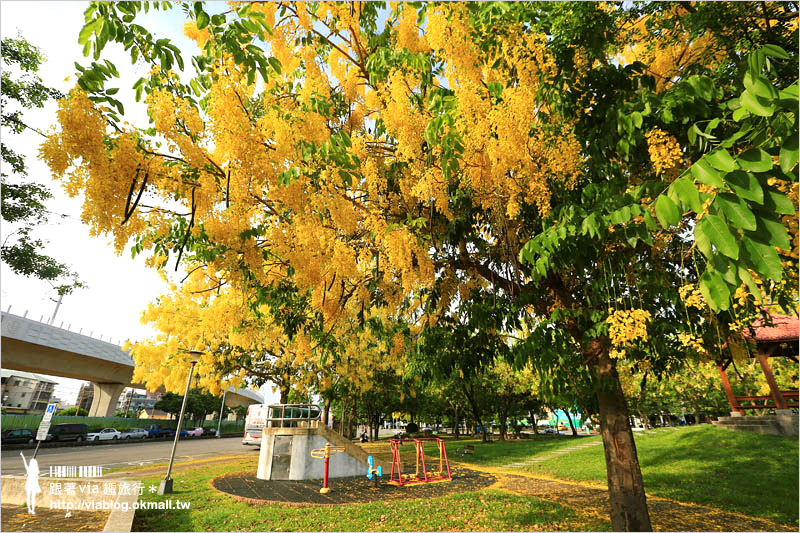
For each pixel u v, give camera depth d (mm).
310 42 3275
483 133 2535
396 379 14633
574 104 2572
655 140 2260
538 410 28484
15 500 6086
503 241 3477
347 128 3768
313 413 9898
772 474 7078
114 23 1879
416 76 3053
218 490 7363
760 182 1267
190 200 2148
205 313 5285
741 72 2373
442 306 4445
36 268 7578
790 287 2830
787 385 15508
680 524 4816
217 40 2027
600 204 2480
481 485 7891
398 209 3664
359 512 5688
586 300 3908
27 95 6422
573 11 2631
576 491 6996
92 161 1795
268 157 2213
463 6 2539
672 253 3480
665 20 3098
